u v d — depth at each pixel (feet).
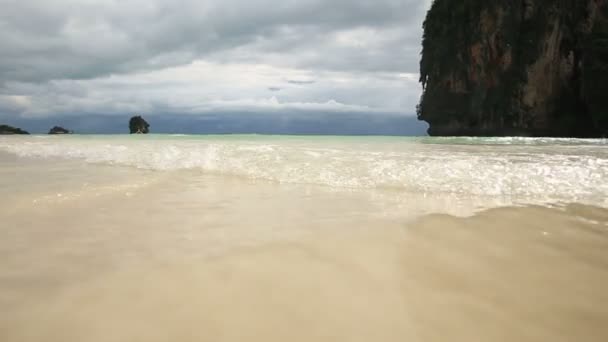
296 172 19.26
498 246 8.39
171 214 11.40
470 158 21.53
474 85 142.00
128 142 41.63
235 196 14.39
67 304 5.59
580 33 117.80
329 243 8.44
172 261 7.32
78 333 4.90
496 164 18.90
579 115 122.11
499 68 132.46
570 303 6.03
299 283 6.44
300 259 7.48
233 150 26.91
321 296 6.03
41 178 18.29
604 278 6.92
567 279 6.86
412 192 14.96
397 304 5.86
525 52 124.77
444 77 153.28
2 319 5.16
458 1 144.97
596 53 113.19
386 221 10.35
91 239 8.79
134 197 14.02
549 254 7.98
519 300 6.09
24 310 5.40
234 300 5.83
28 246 8.23
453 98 152.15
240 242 8.53
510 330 5.24
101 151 30.19
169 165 22.71
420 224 9.97
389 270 7.06
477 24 135.85
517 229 9.61
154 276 6.60
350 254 7.79
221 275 6.69
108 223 10.25
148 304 5.65
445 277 6.84
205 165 22.06
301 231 9.41
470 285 6.56
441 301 5.99
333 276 6.75
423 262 7.48
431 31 161.48
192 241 8.64
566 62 120.78
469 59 140.87
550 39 119.96
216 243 8.48
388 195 14.49
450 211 11.64
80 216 11.05
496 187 15.21
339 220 10.56
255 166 21.08
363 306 5.77
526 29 125.59
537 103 124.47
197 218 10.90
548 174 16.74
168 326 5.09
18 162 25.98
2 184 16.26
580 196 13.64
